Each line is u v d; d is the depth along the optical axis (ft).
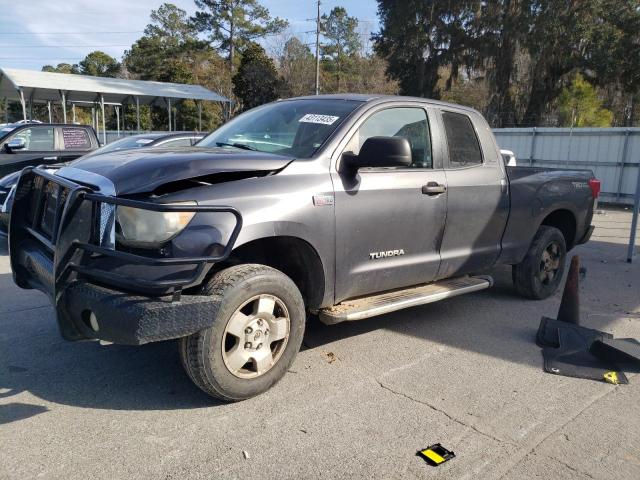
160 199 10.91
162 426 10.98
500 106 116.16
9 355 14.33
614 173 56.80
